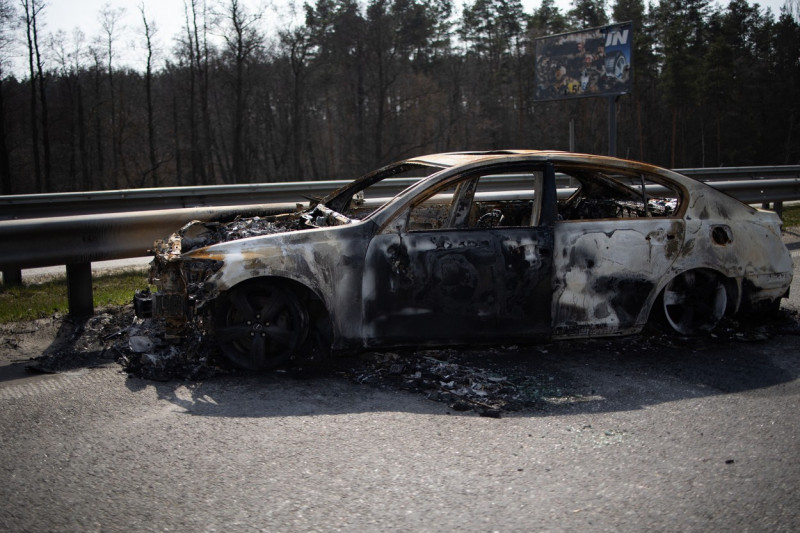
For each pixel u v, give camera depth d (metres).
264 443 3.69
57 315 6.32
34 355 5.23
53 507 3.03
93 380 4.67
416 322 4.88
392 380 4.69
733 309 5.71
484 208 6.52
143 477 3.31
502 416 4.11
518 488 3.21
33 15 47.84
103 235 6.41
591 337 5.27
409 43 58.19
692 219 5.48
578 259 5.14
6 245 5.93
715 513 3.00
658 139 72.56
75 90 54.12
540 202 5.19
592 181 6.20
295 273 4.68
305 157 59.88
